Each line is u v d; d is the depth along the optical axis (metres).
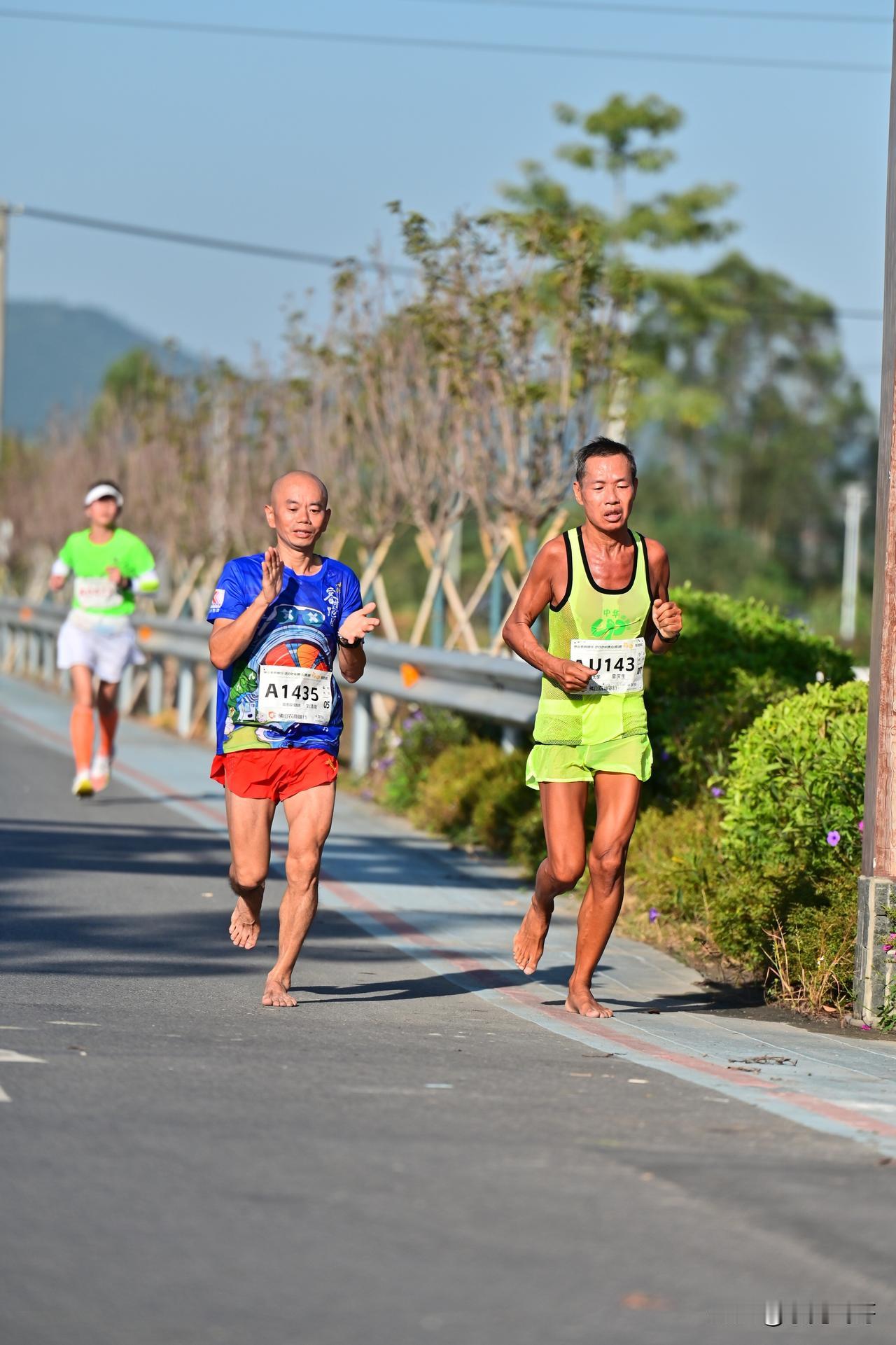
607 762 22.17
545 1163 15.28
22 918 27.97
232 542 70.38
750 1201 14.39
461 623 47.97
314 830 22.02
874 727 23.39
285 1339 11.29
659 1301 12.14
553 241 45.81
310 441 58.38
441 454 49.38
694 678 35.06
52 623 78.81
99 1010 21.33
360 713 46.84
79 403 98.88
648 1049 20.86
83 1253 12.70
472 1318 11.72
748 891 26.17
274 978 22.42
